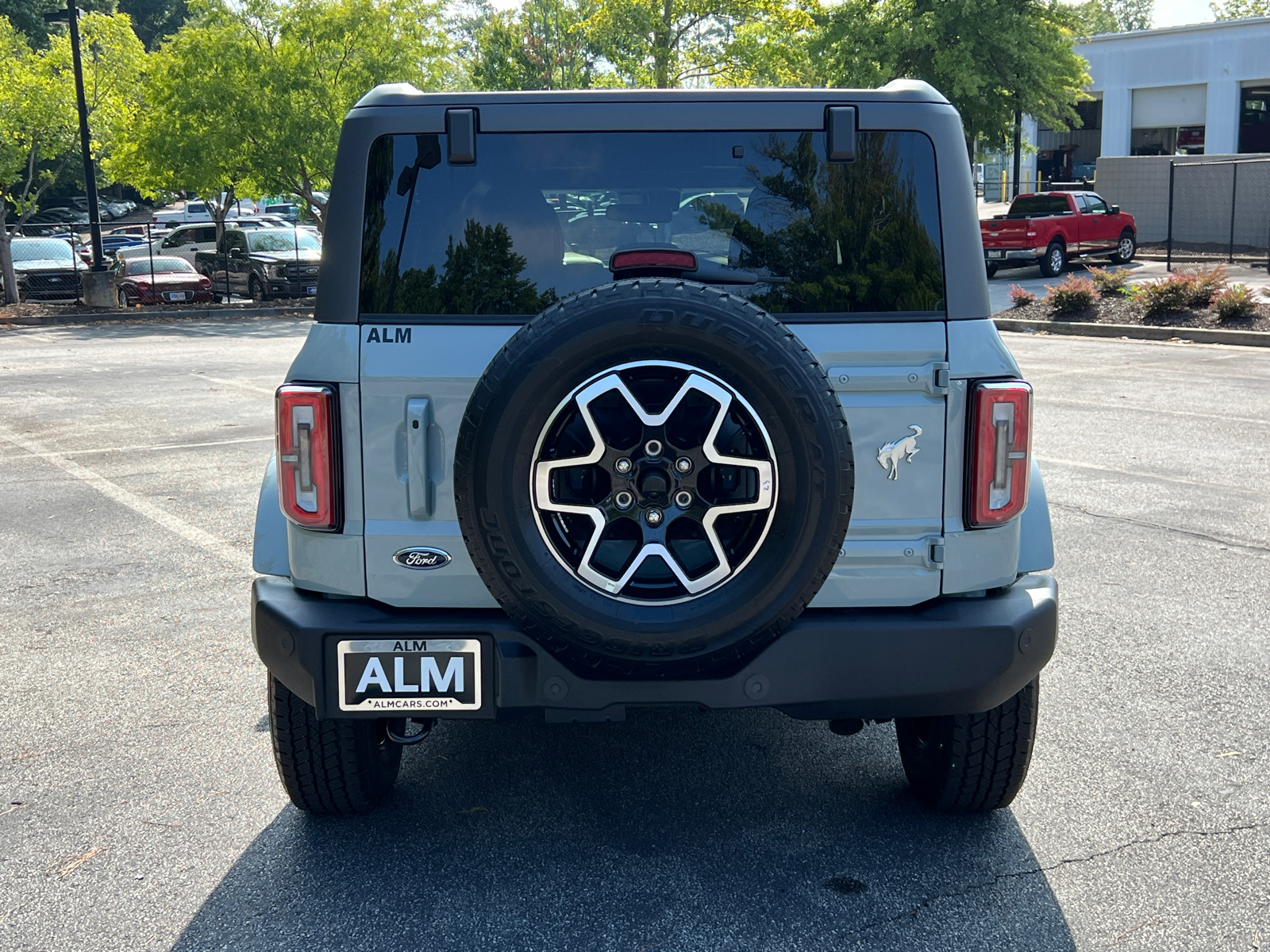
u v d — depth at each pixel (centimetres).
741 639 293
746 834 369
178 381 1521
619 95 323
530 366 277
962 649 316
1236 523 742
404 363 315
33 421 1200
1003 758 357
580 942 308
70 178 5334
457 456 285
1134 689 485
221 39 2727
